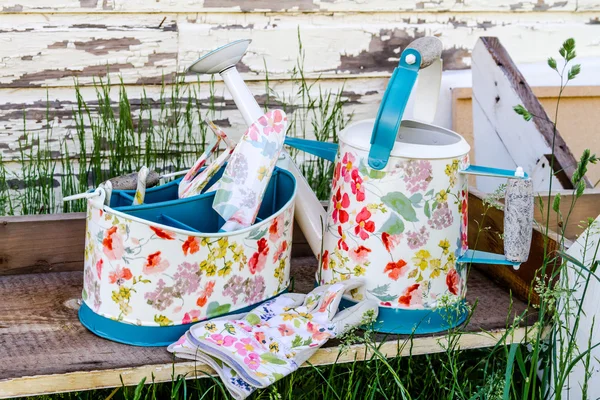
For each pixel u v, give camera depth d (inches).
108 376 50.2
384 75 91.9
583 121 98.9
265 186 55.0
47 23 78.5
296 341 52.9
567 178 80.3
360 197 55.4
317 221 61.9
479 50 89.0
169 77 83.9
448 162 54.6
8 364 49.8
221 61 59.9
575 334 56.5
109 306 53.2
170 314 52.7
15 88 79.1
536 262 61.5
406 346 56.1
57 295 61.6
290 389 54.8
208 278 53.3
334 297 55.0
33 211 79.1
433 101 62.5
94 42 80.4
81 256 67.6
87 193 51.8
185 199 54.9
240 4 84.3
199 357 51.4
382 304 56.4
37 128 80.9
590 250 55.3
